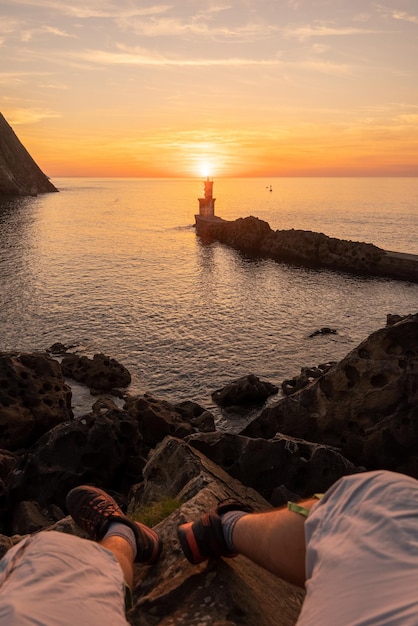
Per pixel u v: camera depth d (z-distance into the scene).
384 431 10.48
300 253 72.12
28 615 1.22
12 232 96.06
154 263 67.06
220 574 2.78
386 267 60.75
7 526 11.20
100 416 12.64
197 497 3.89
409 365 10.51
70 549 1.57
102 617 1.35
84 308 41.28
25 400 17.95
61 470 11.71
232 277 58.22
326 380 11.26
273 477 8.26
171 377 26.95
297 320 39.25
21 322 36.88
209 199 113.94
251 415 22.58
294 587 3.21
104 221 126.75
